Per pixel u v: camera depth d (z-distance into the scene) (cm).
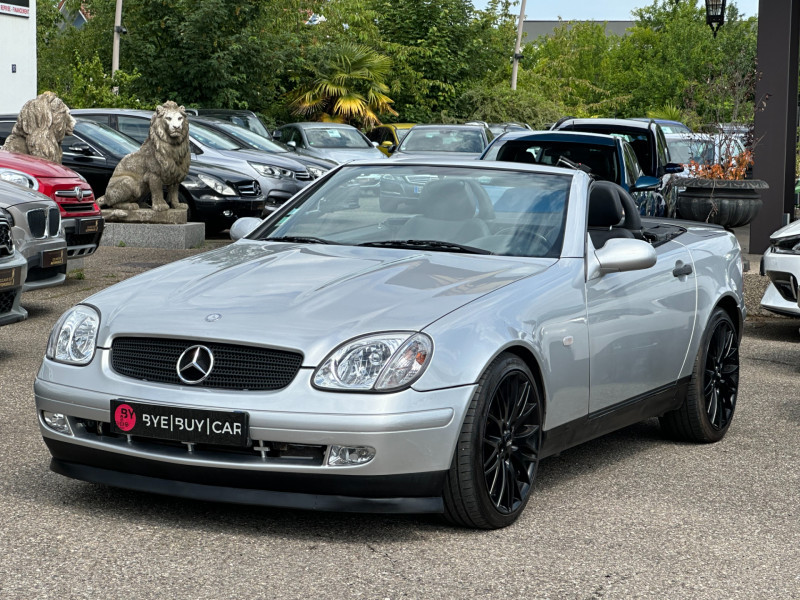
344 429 395
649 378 553
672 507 486
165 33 2909
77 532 421
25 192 909
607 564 408
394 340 408
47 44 4209
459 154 2114
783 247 956
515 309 448
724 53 5088
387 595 368
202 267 489
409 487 406
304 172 1739
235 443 402
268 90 3081
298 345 405
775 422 667
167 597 360
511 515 445
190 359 417
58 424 441
